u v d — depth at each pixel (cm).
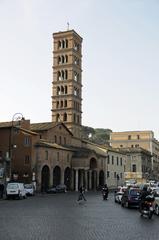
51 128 8425
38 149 7319
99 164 9394
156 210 2742
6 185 5116
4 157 6456
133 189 3462
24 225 1938
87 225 1983
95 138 17012
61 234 1619
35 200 4566
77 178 8550
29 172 7175
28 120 7962
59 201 4375
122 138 14775
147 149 14438
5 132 7288
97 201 4497
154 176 14488
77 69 10438
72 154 8656
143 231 1767
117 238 1528
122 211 2998
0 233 1628
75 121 10050
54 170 7956
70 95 9981
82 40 10856
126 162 12681
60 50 10381
